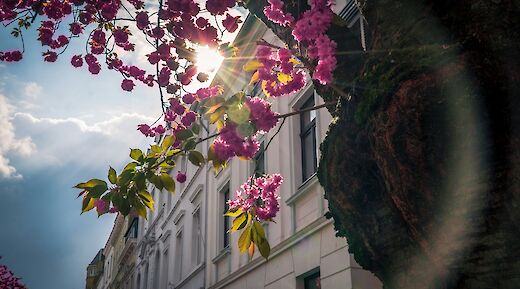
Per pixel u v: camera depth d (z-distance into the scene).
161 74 4.25
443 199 2.17
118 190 3.51
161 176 3.54
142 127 5.02
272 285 10.93
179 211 21.77
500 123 2.08
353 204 2.85
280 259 10.71
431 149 2.19
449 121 2.15
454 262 2.15
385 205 2.67
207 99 3.30
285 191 10.84
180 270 20.80
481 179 2.07
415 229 2.32
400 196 2.35
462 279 2.16
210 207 16.86
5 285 13.50
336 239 8.48
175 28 3.98
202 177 18.50
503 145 2.06
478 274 2.07
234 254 13.88
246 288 12.48
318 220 9.06
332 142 2.96
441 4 2.35
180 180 5.84
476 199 2.07
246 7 3.83
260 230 4.05
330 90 3.24
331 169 2.95
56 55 5.02
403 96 2.27
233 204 4.56
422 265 2.40
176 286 20.78
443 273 2.24
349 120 2.80
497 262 2.01
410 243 2.50
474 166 2.09
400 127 2.28
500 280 2.00
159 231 26.69
